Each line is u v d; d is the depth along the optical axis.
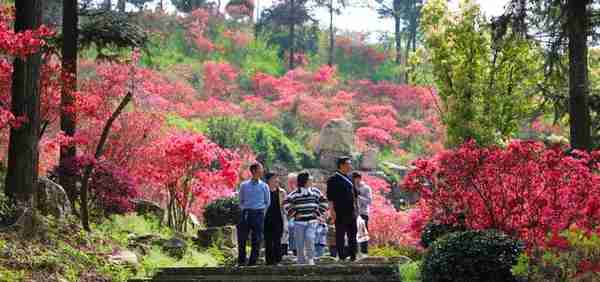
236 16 70.31
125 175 17.12
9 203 12.52
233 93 51.84
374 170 41.38
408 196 39.69
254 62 62.47
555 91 18.88
